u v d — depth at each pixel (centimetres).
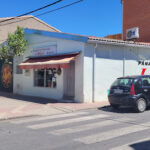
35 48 1628
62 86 1383
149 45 1523
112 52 1360
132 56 1473
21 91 1783
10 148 505
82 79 1239
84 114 952
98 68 1291
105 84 1325
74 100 1288
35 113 957
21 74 1788
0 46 1905
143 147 500
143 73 1536
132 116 891
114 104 1050
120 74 1399
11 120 849
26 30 1680
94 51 1271
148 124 738
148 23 2270
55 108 1098
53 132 646
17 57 1839
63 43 1372
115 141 548
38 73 1612
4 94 1802
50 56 1440
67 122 787
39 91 1580
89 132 640
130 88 962
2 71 2075
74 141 553
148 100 1006
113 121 793
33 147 510
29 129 688
